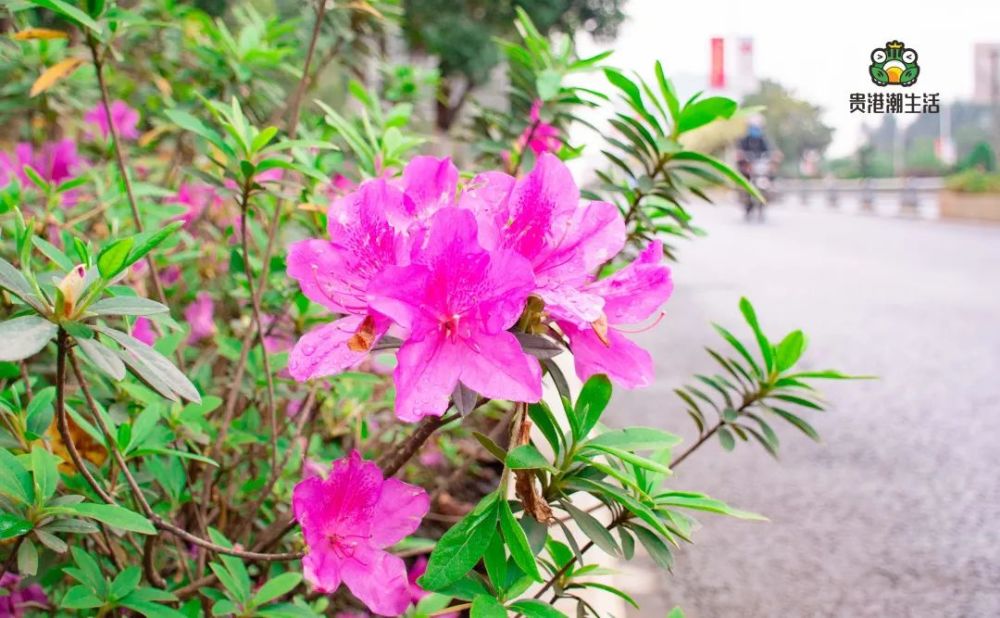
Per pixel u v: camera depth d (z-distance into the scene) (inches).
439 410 12.9
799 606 40.9
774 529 50.2
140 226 25.2
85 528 16.5
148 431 20.0
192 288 40.8
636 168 28.4
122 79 52.6
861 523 51.0
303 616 19.8
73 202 36.5
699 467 60.9
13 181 29.9
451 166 15.3
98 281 14.0
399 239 14.7
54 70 25.2
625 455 14.4
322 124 39.0
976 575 44.5
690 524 17.0
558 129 33.5
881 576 44.0
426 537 39.9
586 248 14.8
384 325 13.6
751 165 295.9
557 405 25.8
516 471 15.0
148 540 21.0
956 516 52.2
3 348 12.4
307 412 29.2
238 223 39.8
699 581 43.3
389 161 28.5
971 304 124.0
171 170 43.4
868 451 64.4
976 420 71.7
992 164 421.7
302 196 28.7
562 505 15.4
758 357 91.8
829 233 248.2
